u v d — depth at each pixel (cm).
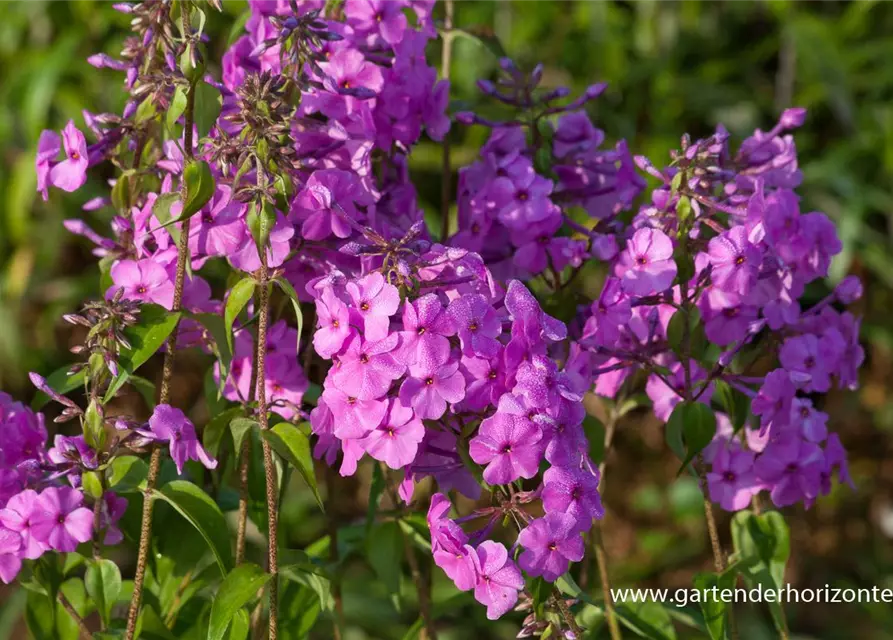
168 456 108
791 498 105
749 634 162
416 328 96
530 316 97
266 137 98
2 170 180
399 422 97
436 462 101
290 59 100
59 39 183
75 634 106
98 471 100
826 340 105
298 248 101
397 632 154
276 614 102
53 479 102
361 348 96
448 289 99
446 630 154
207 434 102
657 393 107
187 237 100
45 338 187
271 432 101
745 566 107
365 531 114
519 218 106
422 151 183
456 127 133
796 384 103
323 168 104
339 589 112
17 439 102
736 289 102
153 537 108
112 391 98
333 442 101
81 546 104
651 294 103
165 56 100
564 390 97
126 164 106
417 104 107
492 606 96
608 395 108
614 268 105
